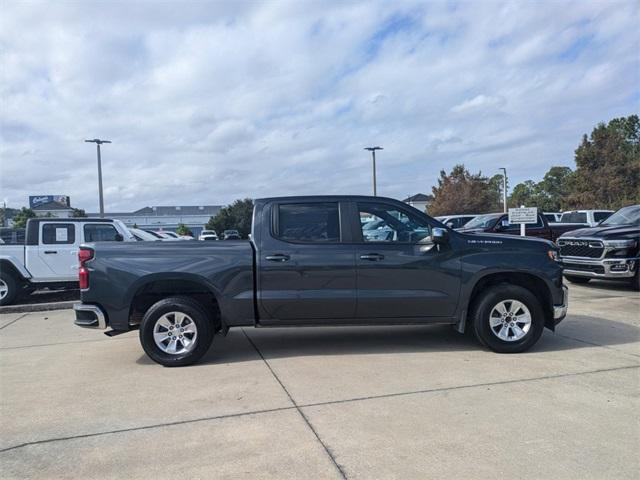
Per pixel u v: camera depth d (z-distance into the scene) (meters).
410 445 3.64
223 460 3.50
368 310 6.00
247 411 4.36
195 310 5.79
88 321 5.90
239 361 5.95
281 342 6.86
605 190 44.00
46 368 5.89
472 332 6.72
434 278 6.02
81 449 3.72
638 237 10.37
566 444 3.61
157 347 5.79
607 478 3.15
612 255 10.34
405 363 5.68
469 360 5.76
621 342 6.45
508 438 3.72
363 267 5.95
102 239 11.09
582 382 4.92
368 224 6.11
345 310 5.98
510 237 6.28
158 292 6.10
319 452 3.57
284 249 5.96
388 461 3.42
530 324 5.99
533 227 15.92
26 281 10.84
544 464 3.34
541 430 3.85
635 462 3.35
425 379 5.09
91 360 6.21
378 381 5.06
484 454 3.49
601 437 3.72
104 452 3.66
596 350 6.07
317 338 7.04
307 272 5.93
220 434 3.91
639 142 64.12
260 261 5.92
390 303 5.97
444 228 6.05
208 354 6.31
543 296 6.32
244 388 4.96
